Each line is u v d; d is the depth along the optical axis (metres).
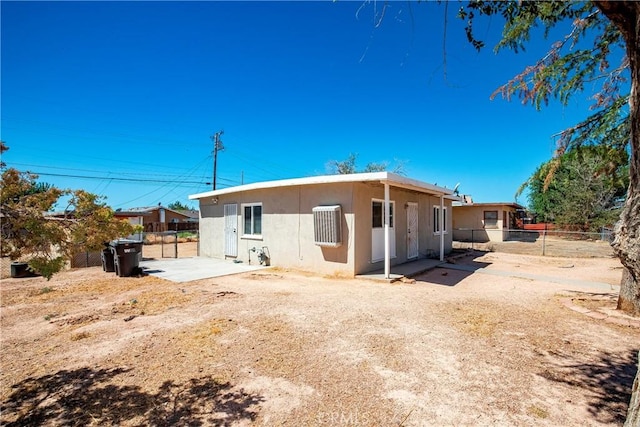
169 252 18.77
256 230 11.78
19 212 2.75
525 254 15.30
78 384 3.26
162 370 3.53
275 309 5.79
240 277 9.36
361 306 5.99
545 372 3.47
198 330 4.73
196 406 2.87
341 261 9.21
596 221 24.42
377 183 9.39
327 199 9.52
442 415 2.72
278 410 2.80
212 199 14.03
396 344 4.21
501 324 5.03
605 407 2.83
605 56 5.59
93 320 5.32
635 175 2.01
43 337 4.59
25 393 3.11
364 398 2.98
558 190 27.31
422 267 10.34
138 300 6.65
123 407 2.86
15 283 8.76
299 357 3.83
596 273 10.12
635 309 5.40
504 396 3.01
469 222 24.20
